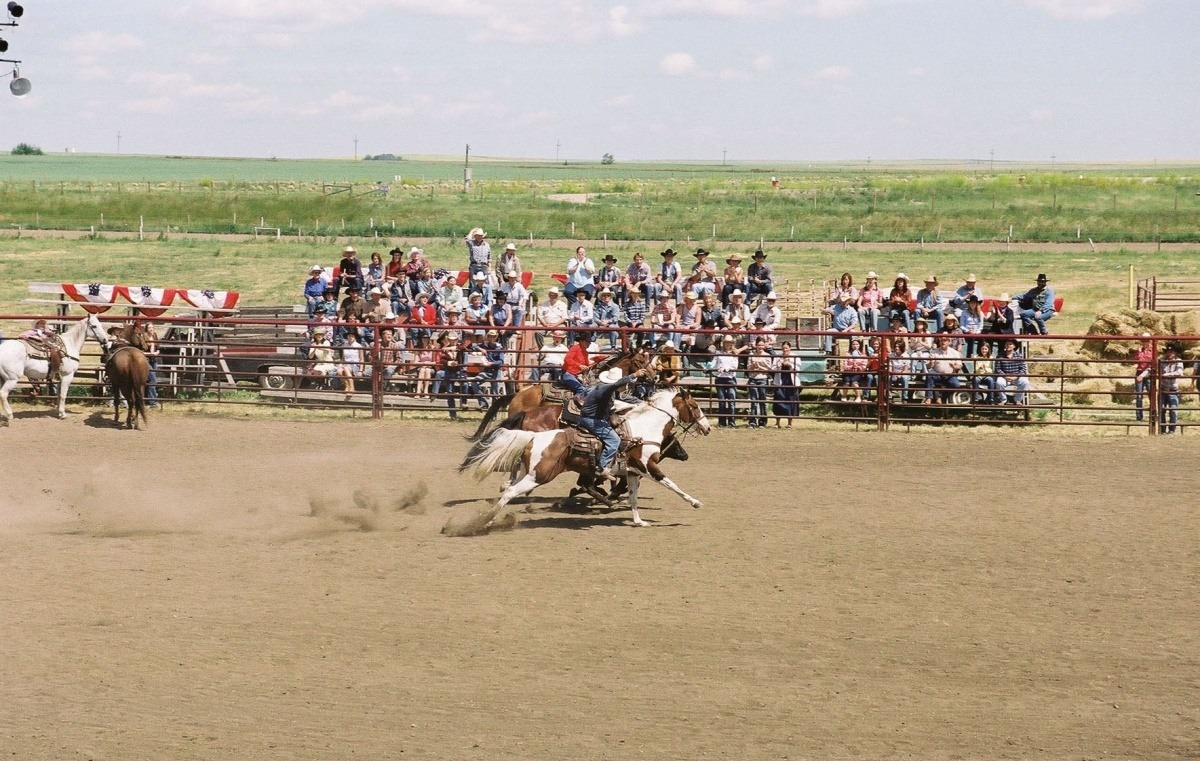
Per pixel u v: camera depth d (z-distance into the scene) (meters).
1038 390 20.53
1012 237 64.88
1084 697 8.60
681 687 8.82
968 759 7.48
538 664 9.30
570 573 11.78
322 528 13.72
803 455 18.20
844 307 22.23
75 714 8.27
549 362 22.03
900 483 16.17
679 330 19.89
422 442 19.19
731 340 21.00
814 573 11.80
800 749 7.66
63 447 18.61
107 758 7.50
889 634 9.98
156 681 8.93
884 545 12.90
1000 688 8.79
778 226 70.12
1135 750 7.64
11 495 15.36
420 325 20.86
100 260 49.75
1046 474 16.73
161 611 10.59
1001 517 14.20
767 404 21.50
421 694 8.69
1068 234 65.19
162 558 12.38
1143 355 20.98
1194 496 15.29
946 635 9.96
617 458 13.48
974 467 17.25
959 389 20.17
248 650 9.60
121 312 34.03
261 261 49.94
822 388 22.52
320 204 80.56
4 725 8.07
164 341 21.95
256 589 11.26
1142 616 10.43
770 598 10.98
